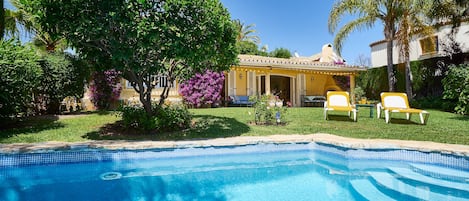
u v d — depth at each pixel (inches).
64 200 186.5
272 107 440.5
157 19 270.4
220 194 200.4
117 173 247.4
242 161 286.5
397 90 869.8
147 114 352.5
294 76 920.3
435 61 787.4
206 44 288.5
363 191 203.2
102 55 322.7
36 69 364.2
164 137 318.0
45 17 259.6
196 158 278.1
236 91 816.3
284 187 214.2
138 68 286.8
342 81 1011.3
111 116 479.5
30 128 359.3
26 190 204.4
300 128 387.2
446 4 693.3
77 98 545.0
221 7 307.7
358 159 266.1
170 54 283.9
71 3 254.4
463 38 819.4
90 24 252.7
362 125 411.5
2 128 354.0
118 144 269.0
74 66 509.7
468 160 227.9
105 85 638.5
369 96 970.1
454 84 504.7
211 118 468.4
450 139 293.9
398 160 261.3
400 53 750.5
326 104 512.4
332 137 313.4
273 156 297.0
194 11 280.4
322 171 255.4
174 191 205.8
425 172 238.8
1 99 333.4
